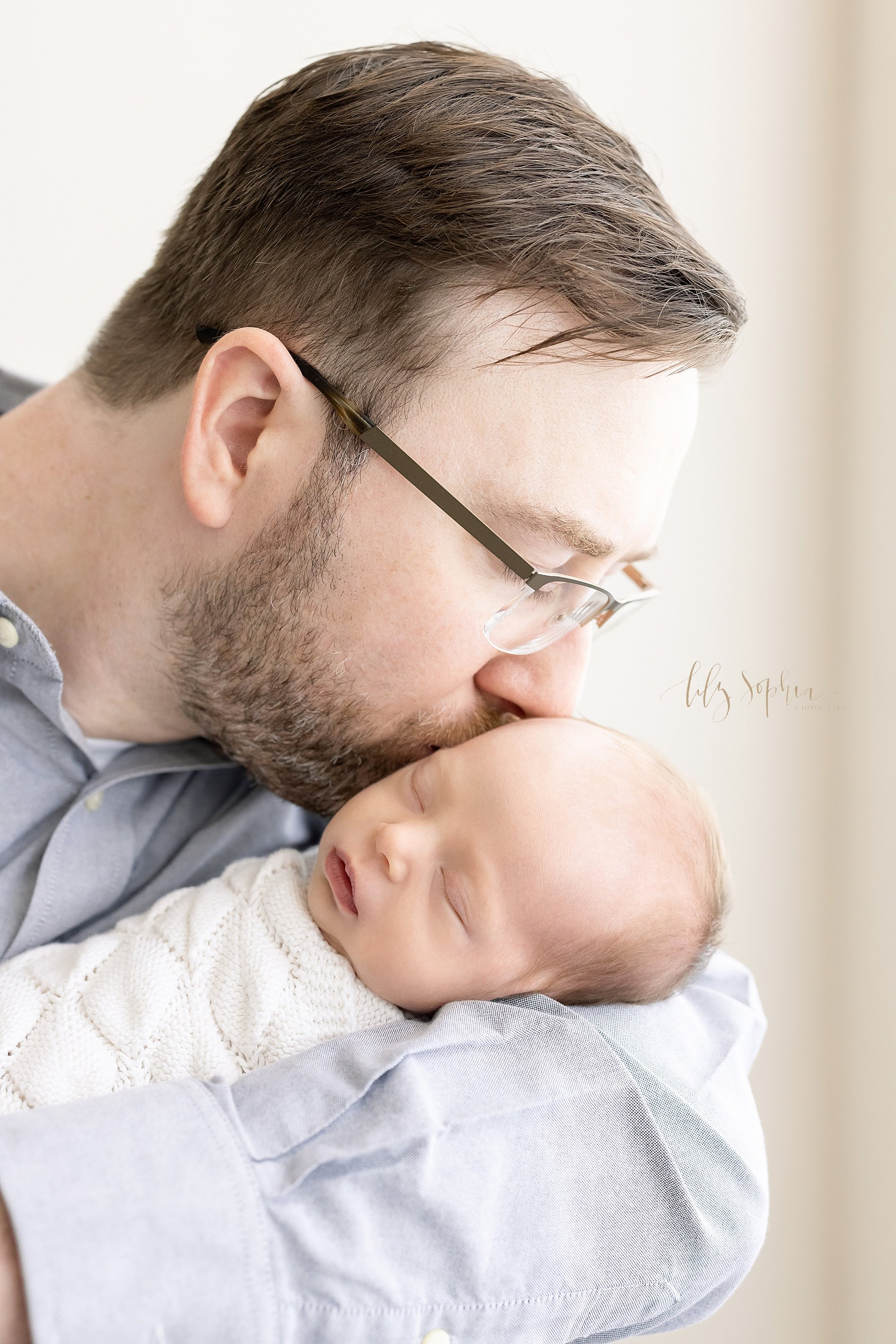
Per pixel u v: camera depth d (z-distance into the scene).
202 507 1.04
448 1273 0.78
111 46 1.98
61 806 1.17
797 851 1.76
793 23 1.86
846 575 1.74
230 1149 0.74
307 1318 0.72
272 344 0.99
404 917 1.03
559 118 1.01
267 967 1.00
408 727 1.13
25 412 1.23
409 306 0.97
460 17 2.01
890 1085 1.67
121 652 1.16
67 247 2.05
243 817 1.27
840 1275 1.77
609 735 1.17
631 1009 1.09
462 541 1.00
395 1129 0.80
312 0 2.01
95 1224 0.67
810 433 1.79
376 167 0.99
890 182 1.74
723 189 1.90
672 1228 0.89
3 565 1.18
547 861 1.04
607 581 1.38
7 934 1.10
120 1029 0.94
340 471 1.01
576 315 0.95
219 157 1.13
